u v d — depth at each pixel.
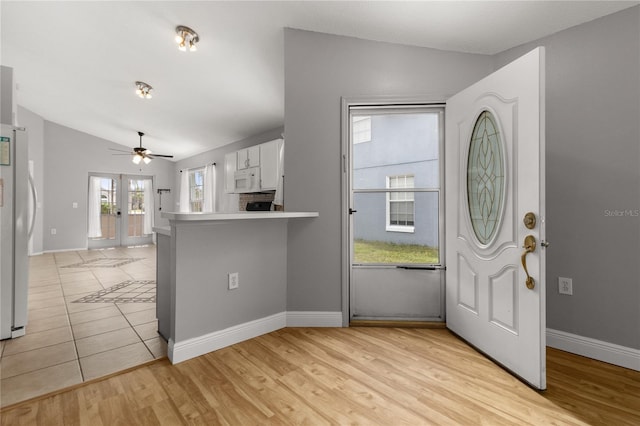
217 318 2.14
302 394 1.61
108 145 7.29
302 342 2.23
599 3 1.82
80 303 3.16
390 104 2.52
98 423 1.39
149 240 7.97
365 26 2.32
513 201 1.80
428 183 2.56
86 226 7.04
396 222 2.61
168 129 5.77
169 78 3.73
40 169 6.35
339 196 2.52
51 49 3.43
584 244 2.02
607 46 1.93
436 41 2.37
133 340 2.27
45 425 1.38
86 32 3.01
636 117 1.84
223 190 6.38
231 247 2.21
